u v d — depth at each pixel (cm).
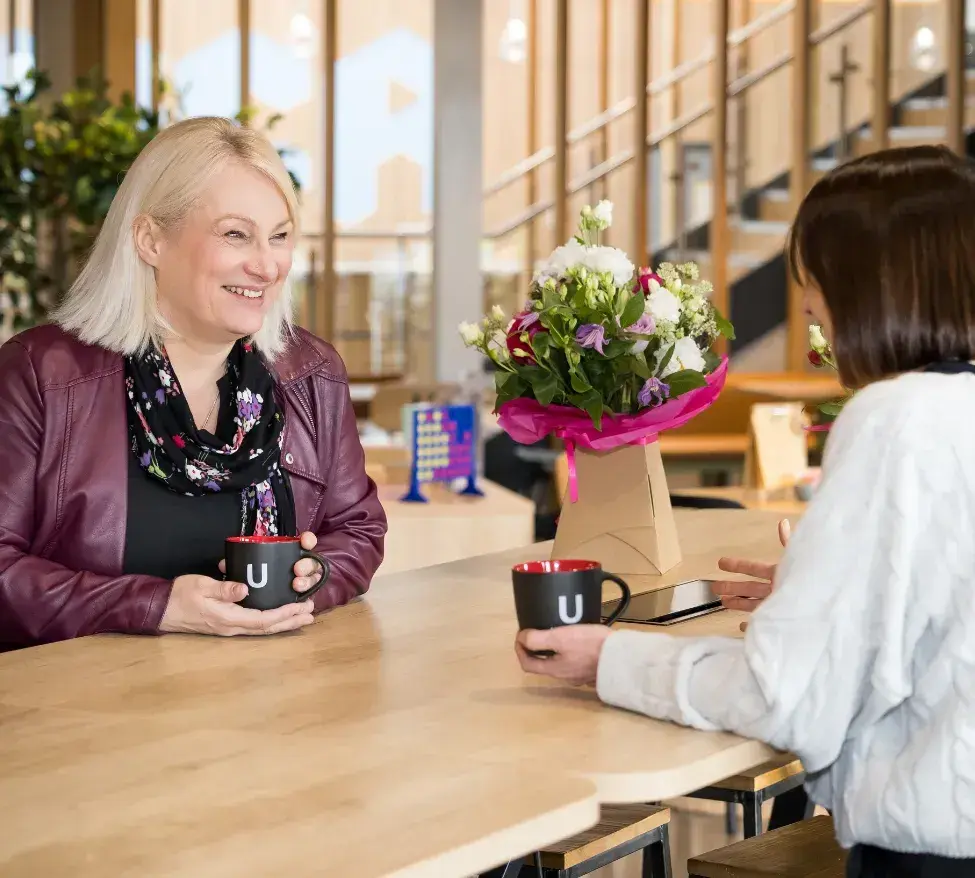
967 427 120
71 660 153
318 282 764
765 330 757
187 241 185
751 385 646
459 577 204
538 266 202
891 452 120
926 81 733
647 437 200
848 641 120
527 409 197
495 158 777
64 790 110
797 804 246
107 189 446
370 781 112
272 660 153
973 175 129
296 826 102
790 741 122
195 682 143
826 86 746
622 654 133
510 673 147
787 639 121
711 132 753
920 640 122
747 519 253
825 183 134
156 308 191
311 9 752
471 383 414
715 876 165
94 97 479
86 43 704
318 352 207
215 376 198
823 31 742
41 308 492
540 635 138
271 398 198
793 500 390
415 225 770
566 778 112
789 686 120
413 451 368
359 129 762
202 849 98
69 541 187
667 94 757
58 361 189
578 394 190
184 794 109
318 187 762
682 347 192
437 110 611
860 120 746
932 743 119
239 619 163
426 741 123
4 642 174
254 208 186
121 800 108
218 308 186
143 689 141
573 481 201
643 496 200
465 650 158
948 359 127
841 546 121
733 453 671
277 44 752
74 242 478
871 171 131
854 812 123
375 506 205
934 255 127
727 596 170
